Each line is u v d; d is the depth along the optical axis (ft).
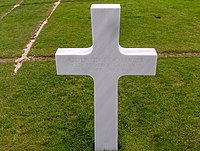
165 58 9.07
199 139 5.77
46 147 5.69
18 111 6.77
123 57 4.69
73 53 4.77
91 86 7.68
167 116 6.44
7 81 8.04
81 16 13.65
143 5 14.96
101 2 15.92
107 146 5.43
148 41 10.48
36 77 8.19
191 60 8.88
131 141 5.74
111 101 5.03
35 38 11.21
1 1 17.10
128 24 12.26
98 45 4.62
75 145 5.69
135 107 6.77
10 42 10.91
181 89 7.40
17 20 13.50
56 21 13.08
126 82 7.80
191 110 6.61
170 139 5.78
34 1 16.76
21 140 5.90
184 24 12.09
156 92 7.32
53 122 6.36
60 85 7.77
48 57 9.50
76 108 6.80
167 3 15.17
